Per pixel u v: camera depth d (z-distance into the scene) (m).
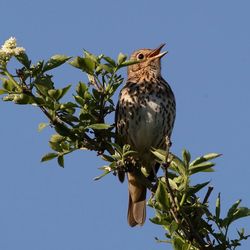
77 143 9.60
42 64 9.21
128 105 13.59
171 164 8.37
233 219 8.39
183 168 8.12
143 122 13.52
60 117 9.58
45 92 9.17
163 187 8.23
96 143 9.78
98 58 9.77
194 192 8.25
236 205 8.48
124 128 13.70
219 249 8.34
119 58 9.70
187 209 8.45
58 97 9.22
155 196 8.31
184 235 8.38
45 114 9.38
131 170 10.93
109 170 9.60
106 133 9.80
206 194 8.52
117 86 9.84
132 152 9.63
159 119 13.57
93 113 9.84
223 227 8.42
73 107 9.52
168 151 8.05
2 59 9.05
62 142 9.57
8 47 9.01
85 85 9.74
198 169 8.09
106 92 9.82
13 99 9.24
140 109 13.53
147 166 13.60
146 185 10.91
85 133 9.73
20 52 8.98
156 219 8.40
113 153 9.98
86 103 9.73
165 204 8.26
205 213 8.47
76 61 9.70
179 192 8.24
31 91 9.20
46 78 9.27
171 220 8.35
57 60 9.23
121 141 11.57
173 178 8.77
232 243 8.38
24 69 9.17
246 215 8.40
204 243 8.28
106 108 9.86
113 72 9.73
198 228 8.42
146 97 13.59
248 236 8.37
